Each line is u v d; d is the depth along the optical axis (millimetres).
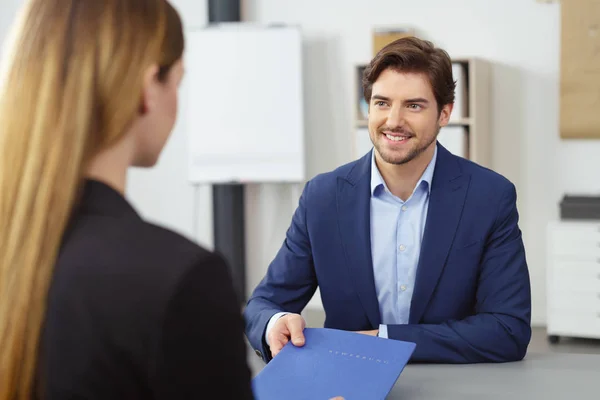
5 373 797
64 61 800
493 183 1887
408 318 1892
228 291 785
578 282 4387
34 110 793
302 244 1966
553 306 4445
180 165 5453
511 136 4855
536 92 4801
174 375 736
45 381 788
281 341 1639
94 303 764
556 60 4754
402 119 1740
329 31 5121
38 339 797
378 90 1757
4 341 793
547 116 4797
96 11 813
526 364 1683
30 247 787
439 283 1848
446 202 1862
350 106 5125
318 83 5160
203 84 4945
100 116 807
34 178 788
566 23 4656
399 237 1893
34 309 792
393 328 1710
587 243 4344
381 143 1779
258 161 4938
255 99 4910
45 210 787
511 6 4785
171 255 774
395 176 1863
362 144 4645
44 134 788
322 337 1515
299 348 1486
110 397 753
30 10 834
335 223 1922
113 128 811
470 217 1852
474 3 4844
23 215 788
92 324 760
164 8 860
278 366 1425
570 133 4715
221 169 4977
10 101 807
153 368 736
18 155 794
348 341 1485
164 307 739
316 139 5199
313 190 1974
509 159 4867
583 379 1541
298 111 4883
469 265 1841
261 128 4918
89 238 797
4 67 832
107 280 768
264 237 5363
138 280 758
